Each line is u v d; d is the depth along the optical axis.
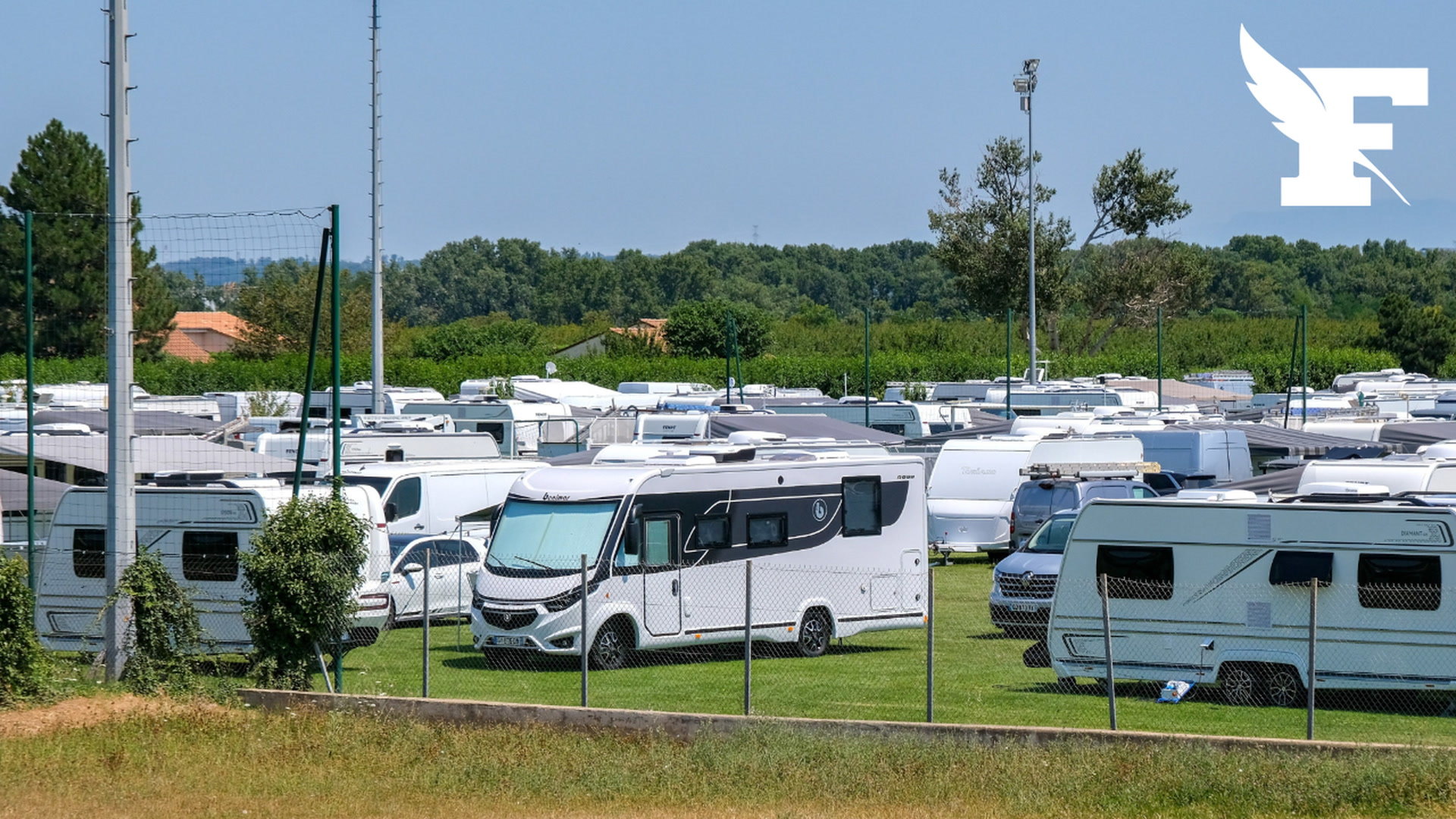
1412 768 25.47
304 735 30.34
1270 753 26.97
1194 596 34.72
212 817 24.31
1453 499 37.22
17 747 28.94
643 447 46.12
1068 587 35.78
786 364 146.50
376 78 82.50
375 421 75.38
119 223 36.16
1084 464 62.12
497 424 81.81
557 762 28.16
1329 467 47.97
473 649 43.56
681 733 30.38
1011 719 32.44
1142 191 159.62
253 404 95.06
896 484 45.34
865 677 38.31
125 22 36.22
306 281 169.12
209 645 37.06
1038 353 155.00
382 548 40.91
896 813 24.69
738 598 41.97
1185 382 125.56
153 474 46.22
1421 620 32.91
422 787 26.86
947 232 162.38
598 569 39.72
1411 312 192.75
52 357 94.56
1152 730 31.22
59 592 41.94
